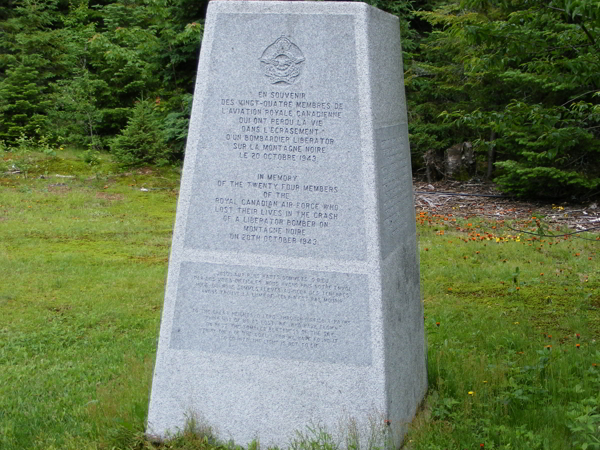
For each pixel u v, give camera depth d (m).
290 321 4.40
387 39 4.72
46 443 4.62
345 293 4.31
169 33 21.61
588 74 6.75
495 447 4.45
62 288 9.27
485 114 7.51
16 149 21.14
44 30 25.05
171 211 15.93
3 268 10.18
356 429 4.30
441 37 18.92
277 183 4.38
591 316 7.76
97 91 23.45
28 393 5.67
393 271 4.57
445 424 4.71
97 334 7.34
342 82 4.26
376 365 4.27
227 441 4.51
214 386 4.52
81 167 20.00
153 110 22.17
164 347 4.57
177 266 4.54
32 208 15.38
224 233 4.47
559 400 5.10
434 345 6.57
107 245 12.20
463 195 18.11
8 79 22.67
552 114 7.63
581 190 16.30
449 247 11.78
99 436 4.66
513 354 6.20
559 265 10.48
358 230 4.27
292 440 4.41
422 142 19.94
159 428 4.59
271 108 4.36
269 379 4.44
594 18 5.95
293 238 4.38
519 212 15.77
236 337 4.48
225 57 4.40
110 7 25.39
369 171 4.24
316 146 4.31
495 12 14.34
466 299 8.61
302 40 4.30
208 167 4.47
